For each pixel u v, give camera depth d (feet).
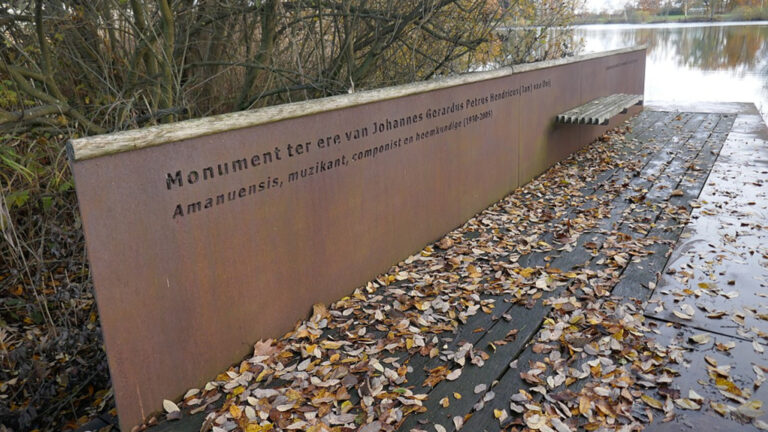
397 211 14.64
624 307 12.06
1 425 11.87
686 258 14.52
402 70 23.86
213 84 21.08
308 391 9.91
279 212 11.06
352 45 20.24
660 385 9.62
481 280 13.92
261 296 10.97
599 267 14.30
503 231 17.20
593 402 9.23
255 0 17.34
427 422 9.00
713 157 24.68
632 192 20.40
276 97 21.58
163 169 8.81
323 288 12.50
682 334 11.10
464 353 10.69
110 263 8.29
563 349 10.82
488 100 18.44
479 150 18.30
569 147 26.27
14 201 15.10
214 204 9.71
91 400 12.84
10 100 15.51
